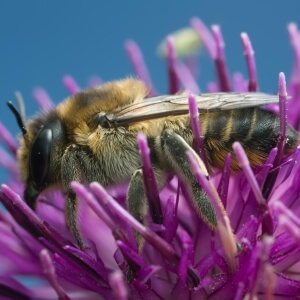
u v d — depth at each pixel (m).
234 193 0.09
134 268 0.09
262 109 0.09
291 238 0.09
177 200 0.09
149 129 0.09
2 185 0.09
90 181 0.09
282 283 0.09
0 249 0.10
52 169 0.09
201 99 0.09
